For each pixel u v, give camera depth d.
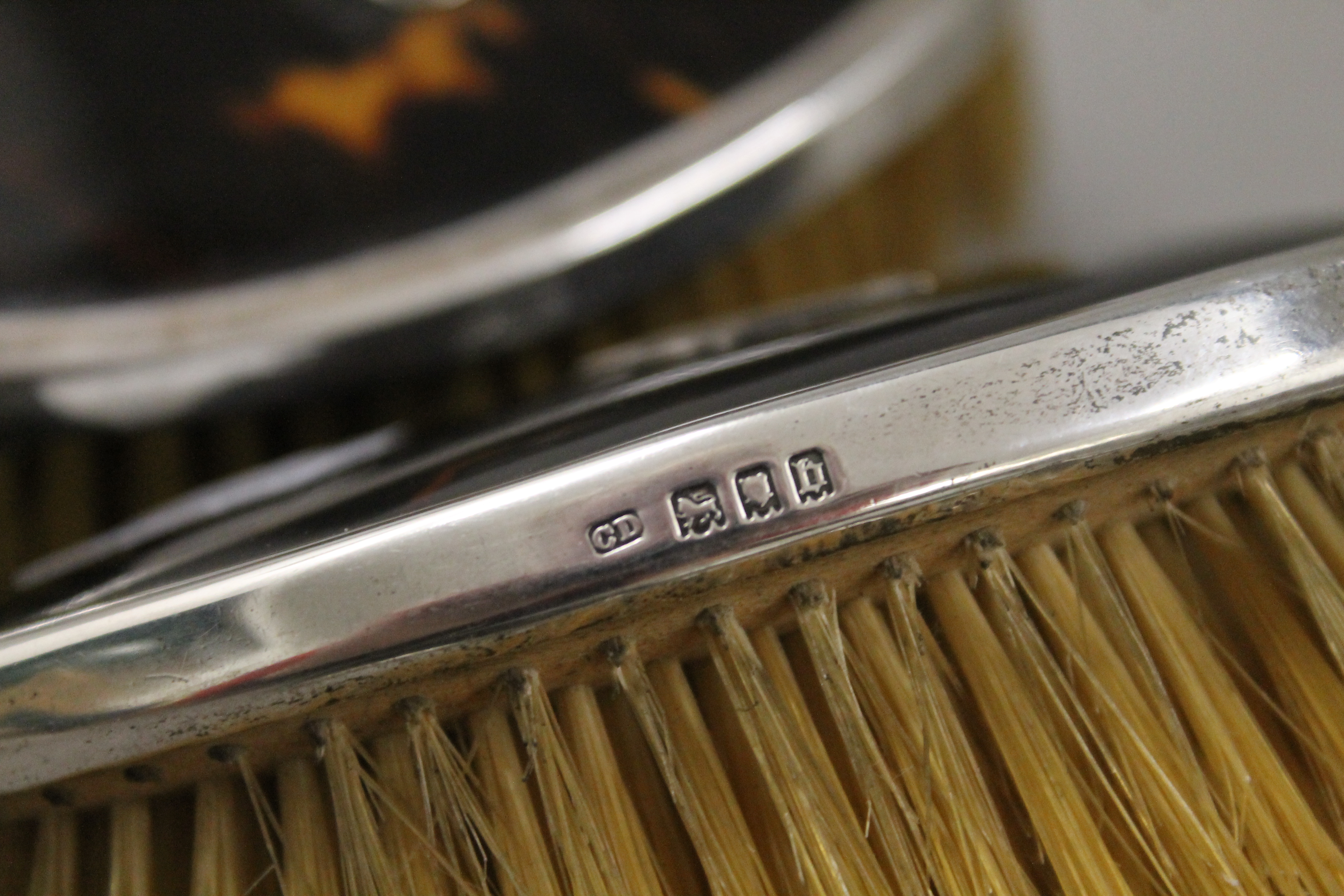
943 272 0.22
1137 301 0.12
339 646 0.12
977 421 0.12
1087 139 0.24
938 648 0.13
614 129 0.20
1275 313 0.12
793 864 0.13
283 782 0.13
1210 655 0.13
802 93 0.21
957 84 0.23
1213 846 0.12
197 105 0.18
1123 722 0.13
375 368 0.19
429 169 0.19
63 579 0.14
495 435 0.13
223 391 0.18
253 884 0.13
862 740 0.12
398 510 0.12
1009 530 0.13
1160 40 0.24
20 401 0.17
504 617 0.12
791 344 0.13
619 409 0.13
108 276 0.17
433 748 0.12
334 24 0.19
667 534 0.12
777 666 0.13
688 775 0.13
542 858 0.12
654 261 0.20
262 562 0.12
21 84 0.18
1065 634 0.13
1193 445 0.12
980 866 0.12
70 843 0.13
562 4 0.20
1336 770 0.13
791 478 0.12
